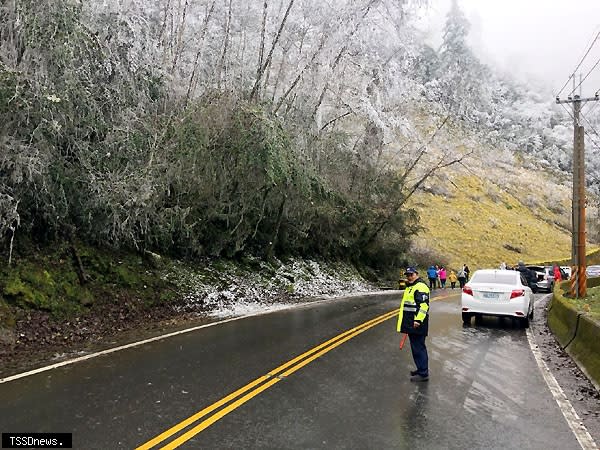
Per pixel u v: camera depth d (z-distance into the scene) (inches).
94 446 189.8
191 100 588.1
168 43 633.6
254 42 786.2
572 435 215.3
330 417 228.4
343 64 893.8
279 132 618.5
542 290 1248.2
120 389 262.8
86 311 454.0
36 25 376.5
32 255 451.8
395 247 1355.8
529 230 2812.5
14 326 382.6
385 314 594.6
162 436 201.0
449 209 2684.5
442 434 211.3
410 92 1087.6
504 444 202.5
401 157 1234.0
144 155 484.4
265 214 827.4
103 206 461.1
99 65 454.3
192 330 450.9
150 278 572.4
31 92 368.8
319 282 945.5
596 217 2938.0
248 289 723.4
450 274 1742.1
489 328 526.6
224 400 248.1
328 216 984.3
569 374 331.0
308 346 387.9
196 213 658.2
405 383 289.7
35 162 377.7
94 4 469.7
